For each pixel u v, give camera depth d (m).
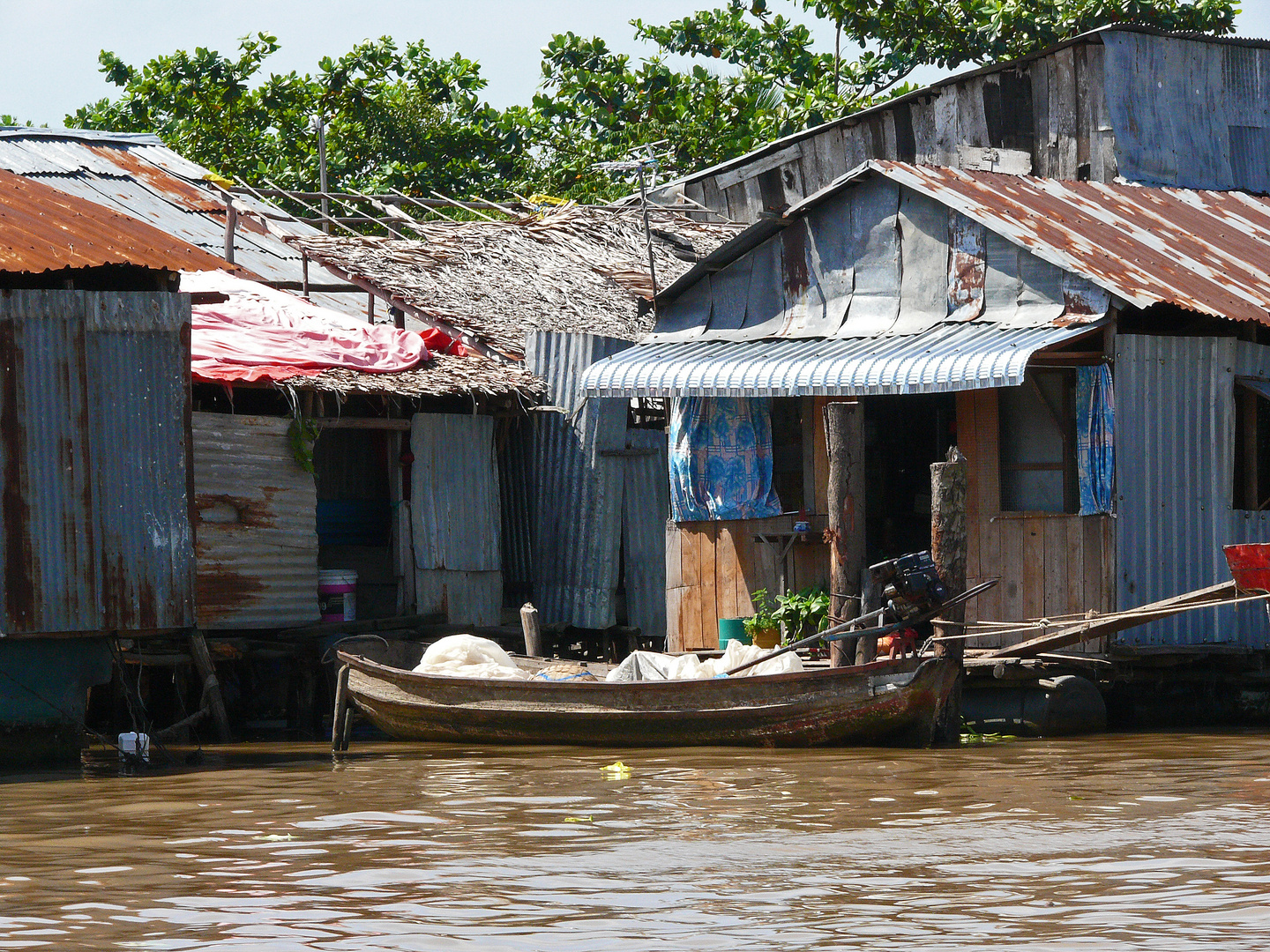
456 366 38.53
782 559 32.75
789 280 34.50
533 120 63.81
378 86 64.56
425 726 29.58
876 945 14.23
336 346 37.59
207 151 61.75
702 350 34.12
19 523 27.03
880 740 27.44
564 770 25.55
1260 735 29.41
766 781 23.98
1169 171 43.69
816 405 32.81
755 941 14.43
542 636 38.78
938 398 34.66
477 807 21.84
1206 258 33.28
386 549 39.56
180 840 19.50
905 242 32.88
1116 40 43.34
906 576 27.05
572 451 39.34
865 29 60.66
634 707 27.84
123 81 65.69
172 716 33.72
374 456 40.25
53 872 17.56
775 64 62.03
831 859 18.00
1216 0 56.62
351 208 52.34
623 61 62.31
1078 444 30.16
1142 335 30.05
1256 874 16.91
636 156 59.53
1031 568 30.50
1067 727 29.28
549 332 39.41
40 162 48.09
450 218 58.53
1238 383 31.20
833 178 50.09
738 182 52.22
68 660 27.92
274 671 34.84
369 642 31.95
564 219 47.72
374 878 17.14
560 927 14.96
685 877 17.09
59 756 27.62
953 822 20.27
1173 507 30.31
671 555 34.41
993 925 14.87
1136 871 17.09
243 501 34.50
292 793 23.39
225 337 37.03
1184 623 30.59
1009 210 32.22
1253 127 45.47
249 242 46.75
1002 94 46.09
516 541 40.94
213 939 14.63
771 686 27.23
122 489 27.88
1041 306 30.92
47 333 27.33
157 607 28.12
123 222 28.98
